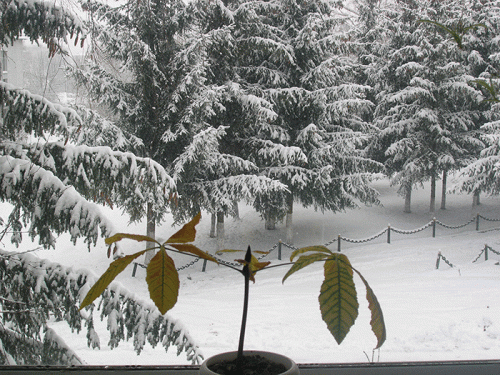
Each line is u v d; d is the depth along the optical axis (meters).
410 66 10.41
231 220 12.66
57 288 2.78
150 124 10.67
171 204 9.59
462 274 7.68
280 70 13.57
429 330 3.90
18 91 3.14
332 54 13.73
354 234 12.61
